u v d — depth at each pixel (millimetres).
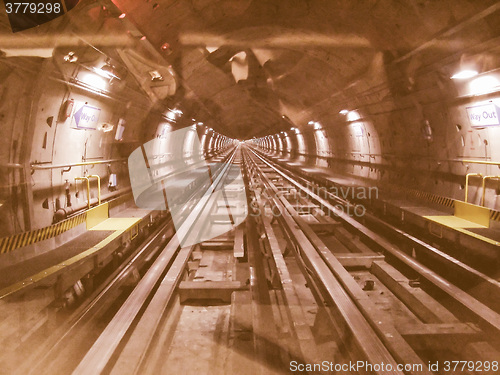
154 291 5348
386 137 13172
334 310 4391
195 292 5250
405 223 9242
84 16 5098
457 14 6219
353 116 15023
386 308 5172
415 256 7430
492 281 5090
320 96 15930
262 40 11117
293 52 12219
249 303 4855
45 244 5758
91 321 4816
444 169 9539
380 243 7215
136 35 6926
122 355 3367
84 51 5961
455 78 7680
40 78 5195
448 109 8742
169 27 7859
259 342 3846
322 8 8336
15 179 5355
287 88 17359
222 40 10219
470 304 4520
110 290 5500
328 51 10953
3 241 4895
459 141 8742
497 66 6445
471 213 7602
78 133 7430
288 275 5402
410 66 8695
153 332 3775
